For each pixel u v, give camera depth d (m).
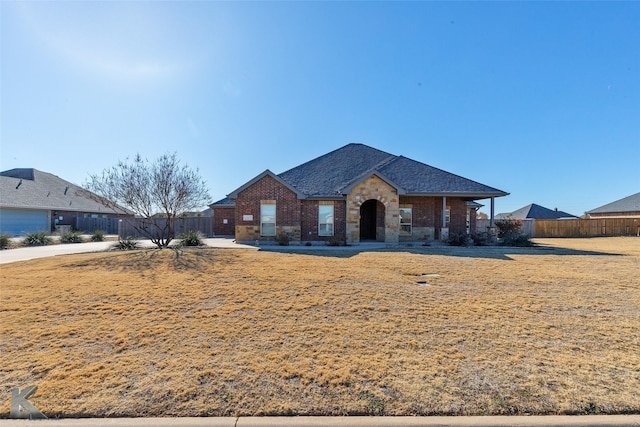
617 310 5.92
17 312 5.71
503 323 5.20
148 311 5.79
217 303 6.30
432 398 3.09
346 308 5.98
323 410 2.92
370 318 5.43
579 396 3.13
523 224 30.75
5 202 25.58
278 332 4.80
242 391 3.21
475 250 15.60
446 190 19.05
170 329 4.91
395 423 2.76
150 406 2.96
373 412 2.90
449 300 6.55
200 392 3.19
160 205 17.66
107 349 4.20
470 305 6.20
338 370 3.62
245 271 9.62
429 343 4.40
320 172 22.03
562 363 3.82
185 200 18.19
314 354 4.04
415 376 3.50
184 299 6.58
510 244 18.17
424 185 19.53
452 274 9.24
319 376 3.49
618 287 7.74
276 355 4.02
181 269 9.99
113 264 11.04
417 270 9.84
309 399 3.08
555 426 2.74
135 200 17.12
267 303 6.30
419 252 14.57
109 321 5.26
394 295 6.92
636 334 4.76
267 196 19.05
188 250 15.25
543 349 4.22
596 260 12.34
